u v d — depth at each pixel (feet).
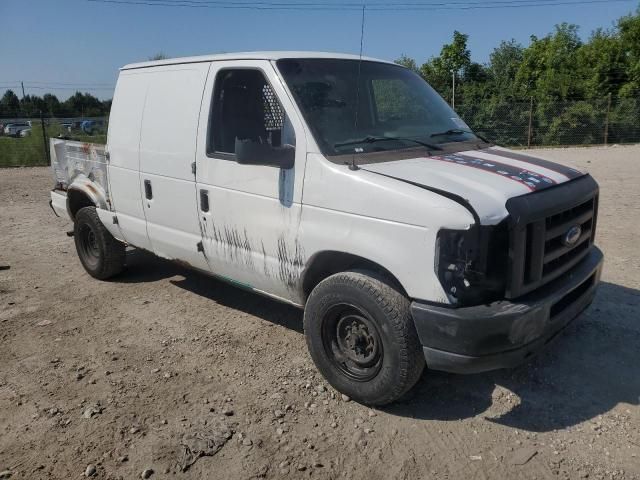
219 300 18.61
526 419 11.68
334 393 12.81
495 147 14.53
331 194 11.80
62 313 17.81
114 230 19.02
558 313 11.50
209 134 14.57
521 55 103.96
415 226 10.52
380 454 10.77
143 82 16.83
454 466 10.39
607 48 88.33
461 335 10.25
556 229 11.25
